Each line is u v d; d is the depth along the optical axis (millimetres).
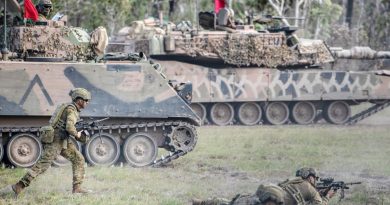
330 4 155375
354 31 161750
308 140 83000
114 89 62531
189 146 64938
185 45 101062
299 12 156750
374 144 79688
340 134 90062
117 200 47562
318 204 39312
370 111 110438
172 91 64062
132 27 106312
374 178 58656
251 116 105625
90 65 61969
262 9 153125
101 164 62438
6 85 60188
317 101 108250
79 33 66312
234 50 102875
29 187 51562
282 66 107812
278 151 73250
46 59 61750
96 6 142625
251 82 104625
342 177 58562
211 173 60375
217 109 104562
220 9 104625
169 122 64375
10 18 67312
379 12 165625
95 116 62031
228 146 77250
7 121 61125
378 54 114312
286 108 106875
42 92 60938
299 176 40094
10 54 63406
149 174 59125
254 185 54406
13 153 60750
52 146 48125
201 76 102938
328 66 114625
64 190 51000
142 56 65562
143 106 63219
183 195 50438
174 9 156625
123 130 63594
